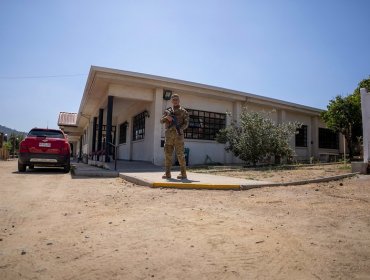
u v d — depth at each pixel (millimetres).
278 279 1854
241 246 2395
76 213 3490
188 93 13047
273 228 2865
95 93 13172
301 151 18000
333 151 20547
